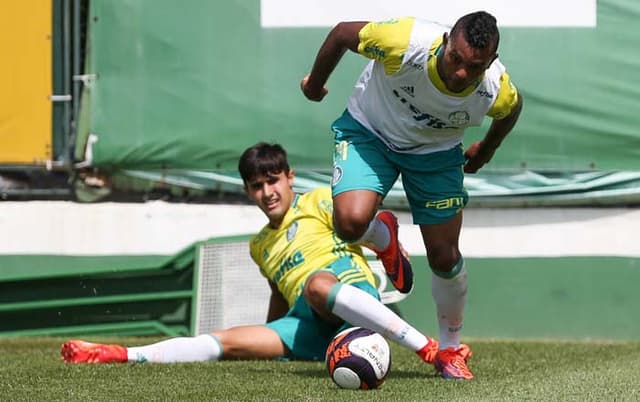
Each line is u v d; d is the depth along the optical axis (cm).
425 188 1730
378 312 1823
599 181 2708
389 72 1617
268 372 1858
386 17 2709
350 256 2164
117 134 2759
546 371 1931
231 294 2697
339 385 1620
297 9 2734
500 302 2759
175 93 2758
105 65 2758
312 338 2112
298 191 2745
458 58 1498
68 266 2791
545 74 2698
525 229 2764
